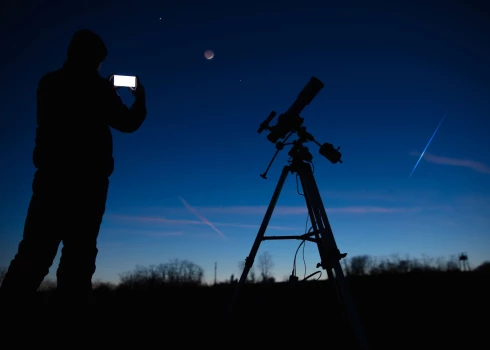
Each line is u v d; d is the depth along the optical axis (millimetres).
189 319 4902
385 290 7902
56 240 2070
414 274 11094
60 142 2125
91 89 2264
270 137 4152
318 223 3371
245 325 4582
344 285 3033
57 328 2148
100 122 2289
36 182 2076
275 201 3875
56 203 2039
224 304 6375
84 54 2301
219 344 3549
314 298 6188
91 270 2195
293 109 4094
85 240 2143
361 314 5293
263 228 3828
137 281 10242
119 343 3504
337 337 3902
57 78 2246
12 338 1944
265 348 3508
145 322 4641
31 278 1975
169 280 10383
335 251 3184
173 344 3551
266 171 4125
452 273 10414
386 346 3516
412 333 4039
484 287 7367
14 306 1928
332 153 4008
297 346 3576
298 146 3936
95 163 2186
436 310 5391
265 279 10875
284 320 4863
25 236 2027
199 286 9641
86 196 2127
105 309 5566
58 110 2182
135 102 2557
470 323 4434
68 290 2119
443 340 3695
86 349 2168
